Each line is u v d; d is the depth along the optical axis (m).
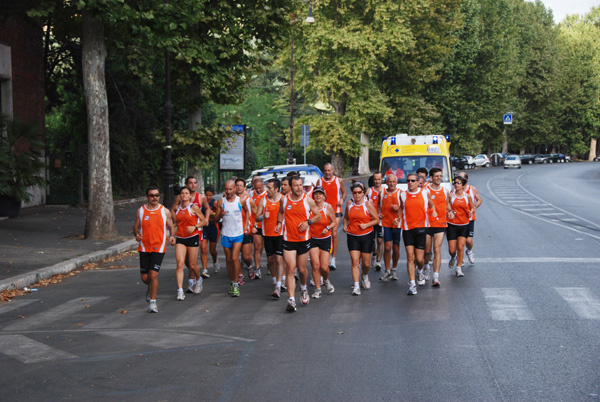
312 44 47.22
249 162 46.53
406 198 10.57
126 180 32.94
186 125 38.75
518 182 47.91
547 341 7.58
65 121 33.12
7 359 7.25
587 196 34.25
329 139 49.94
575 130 99.88
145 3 16.97
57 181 30.22
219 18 22.25
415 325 8.48
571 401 5.62
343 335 8.04
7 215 22.56
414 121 53.75
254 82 63.69
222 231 11.01
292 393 5.91
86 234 17.84
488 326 8.34
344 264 14.17
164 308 9.98
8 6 18.66
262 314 9.38
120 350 7.55
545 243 16.55
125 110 32.25
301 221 9.68
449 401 5.64
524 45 85.81
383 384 6.12
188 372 6.62
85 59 17.80
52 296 11.06
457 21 52.81
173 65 23.44
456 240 12.30
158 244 9.70
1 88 25.20
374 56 46.34
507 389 5.94
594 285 11.04
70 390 6.13
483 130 72.00
